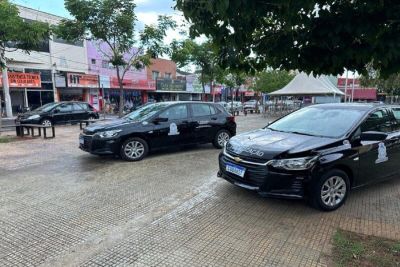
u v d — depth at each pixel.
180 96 41.66
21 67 25.12
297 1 2.41
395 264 3.26
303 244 3.73
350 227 4.16
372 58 2.86
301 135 5.28
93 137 7.60
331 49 2.91
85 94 30.09
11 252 3.62
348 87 48.09
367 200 5.16
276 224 4.27
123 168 7.23
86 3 14.87
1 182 6.20
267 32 3.18
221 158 5.36
